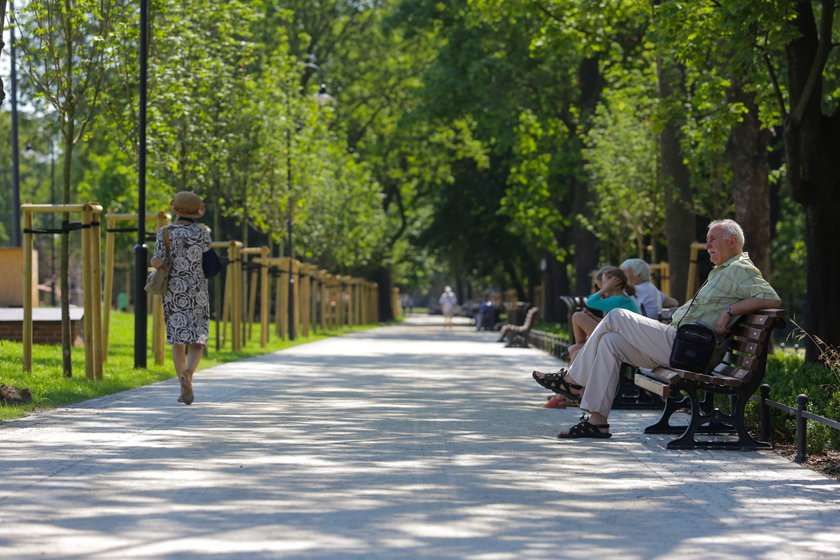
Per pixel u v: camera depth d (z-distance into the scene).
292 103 50.16
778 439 14.62
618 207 49.91
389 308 107.75
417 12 64.62
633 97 47.22
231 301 36.72
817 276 24.08
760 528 9.06
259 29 68.81
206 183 37.97
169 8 30.97
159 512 9.23
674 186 36.62
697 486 11.05
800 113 23.75
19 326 32.62
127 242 75.00
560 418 17.19
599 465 12.37
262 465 11.80
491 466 12.09
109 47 24.77
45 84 24.14
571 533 8.74
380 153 88.06
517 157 61.53
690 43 25.91
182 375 18.12
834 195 24.12
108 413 16.58
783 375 19.59
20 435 13.84
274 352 37.81
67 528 8.56
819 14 31.56
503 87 58.28
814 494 10.69
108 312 25.84
